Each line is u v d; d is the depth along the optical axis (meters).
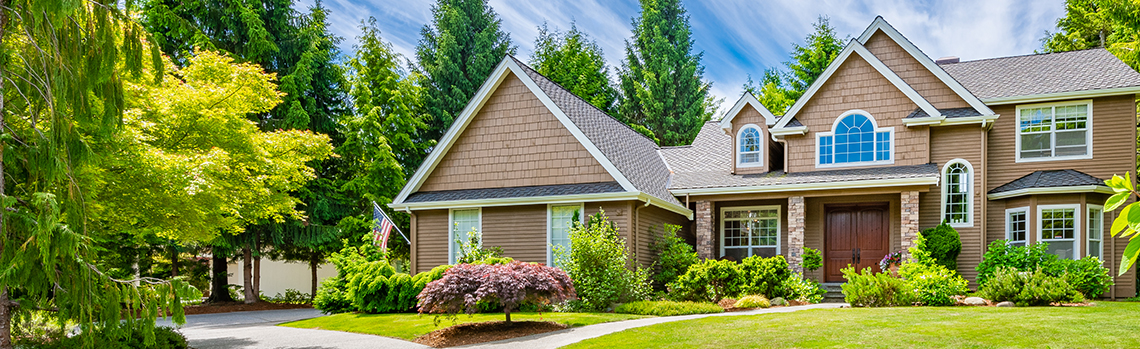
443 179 22.53
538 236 20.53
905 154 20.09
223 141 13.68
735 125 22.25
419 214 22.27
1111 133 19.44
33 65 8.34
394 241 33.56
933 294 15.80
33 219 8.01
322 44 32.12
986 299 15.81
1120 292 18.66
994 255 17.83
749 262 18.41
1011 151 20.33
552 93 22.06
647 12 46.78
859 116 20.72
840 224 21.30
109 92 8.77
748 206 22.50
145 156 10.77
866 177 19.25
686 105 45.50
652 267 20.69
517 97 21.75
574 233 18.59
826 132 21.03
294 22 30.78
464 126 22.31
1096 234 18.77
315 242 29.55
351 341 14.12
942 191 19.89
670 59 46.00
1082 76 20.36
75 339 10.32
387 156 30.73
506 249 20.88
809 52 40.78
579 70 41.62
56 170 8.07
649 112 44.31
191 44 27.73
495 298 13.68
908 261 17.83
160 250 27.94
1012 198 19.61
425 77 40.00
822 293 19.34
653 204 20.39
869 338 10.54
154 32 27.23
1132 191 2.92
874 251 20.77
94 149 9.84
